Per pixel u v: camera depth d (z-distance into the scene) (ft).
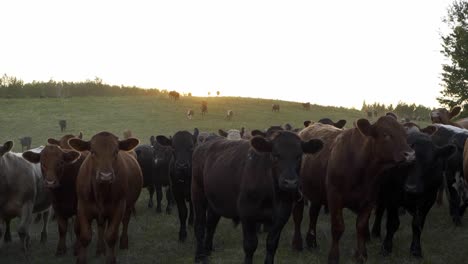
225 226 41.55
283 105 209.05
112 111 178.09
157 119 163.32
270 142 23.24
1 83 254.27
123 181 29.25
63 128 141.79
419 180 29.40
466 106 114.01
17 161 34.09
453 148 30.07
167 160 49.47
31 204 34.71
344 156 27.94
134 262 32.42
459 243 34.94
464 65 112.27
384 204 32.40
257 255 32.89
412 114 227.40
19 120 159.63
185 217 37.11
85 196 28.84
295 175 22.56
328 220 43.52
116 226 29.19
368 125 26.50
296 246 33.65
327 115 188.96
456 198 39.55
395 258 31.01
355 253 30.40
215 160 27.76
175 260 32.50
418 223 31.37
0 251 35.65
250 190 23.97
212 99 217.15
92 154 28.30
